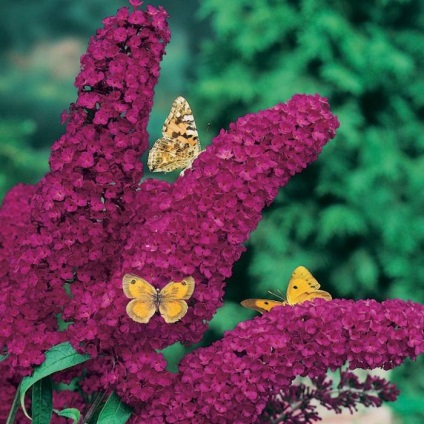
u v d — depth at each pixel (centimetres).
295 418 100
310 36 311
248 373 88
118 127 91
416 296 307
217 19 324
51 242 91
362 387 101
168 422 89
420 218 308
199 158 89
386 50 311
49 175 91
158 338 89
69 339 90
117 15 91
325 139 90
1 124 345
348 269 310
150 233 88
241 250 89
